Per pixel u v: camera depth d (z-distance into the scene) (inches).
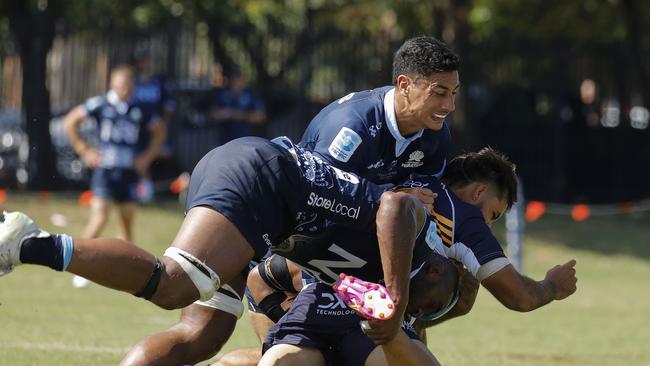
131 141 1863.9
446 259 735.7
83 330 1240.2
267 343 754.8
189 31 2942.9
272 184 687.7
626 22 3075.8
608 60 3068.4
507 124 3080.7
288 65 2979.8
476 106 3046.3
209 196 679.1
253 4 3307.1
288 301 810.8
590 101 3110.2
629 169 3115.2
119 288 642.8
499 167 802.2
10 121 2898.6
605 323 1505.9
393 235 652.1
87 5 2849.4
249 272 823.1
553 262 2425.0
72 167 2888.8
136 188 1878.7
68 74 2928.2
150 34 2891.2
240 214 676.1
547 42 3024.1
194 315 756.6
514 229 2074.3
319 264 732.7
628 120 3107.8
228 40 3031.5
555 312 1630.2
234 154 695.7
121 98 1861.5
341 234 718.5
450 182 806.5
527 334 1371.8
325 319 733.3
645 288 2039.9
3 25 2999.5
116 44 2874.0
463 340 1296.8
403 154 824.3
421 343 699.4
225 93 2655.0
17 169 2829.7
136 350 732.7
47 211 2484.0
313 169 707.4
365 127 798.5
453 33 2856.8
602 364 1125.1
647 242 2625.5
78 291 1684.3
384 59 2950.3
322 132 802.8
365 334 681.0
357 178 724.0
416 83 791.1
